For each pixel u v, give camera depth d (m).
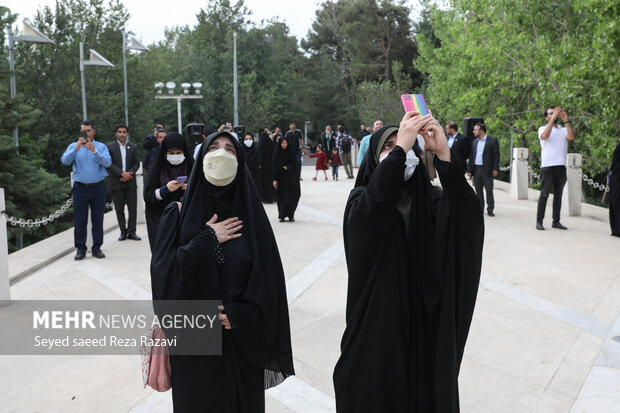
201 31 50.38
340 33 59.62
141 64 28.14
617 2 10.30
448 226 2.29
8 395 3.74
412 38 54.34
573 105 12.17
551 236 8.83
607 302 5.51
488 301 5.56
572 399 3.57
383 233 2.30
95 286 6.45
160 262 2.35
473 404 3.52
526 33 15.49
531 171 13.41
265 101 43.78
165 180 5.02
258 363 2.40
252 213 2.48
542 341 4.52
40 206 14.71
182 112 41.38
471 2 16.62
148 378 2.44
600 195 19.89
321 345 4.52
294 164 10.54
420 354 2.36
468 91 17.55
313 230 9.77
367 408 2.34
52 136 20.81
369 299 2.36
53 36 22.50
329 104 57.50
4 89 15.00
